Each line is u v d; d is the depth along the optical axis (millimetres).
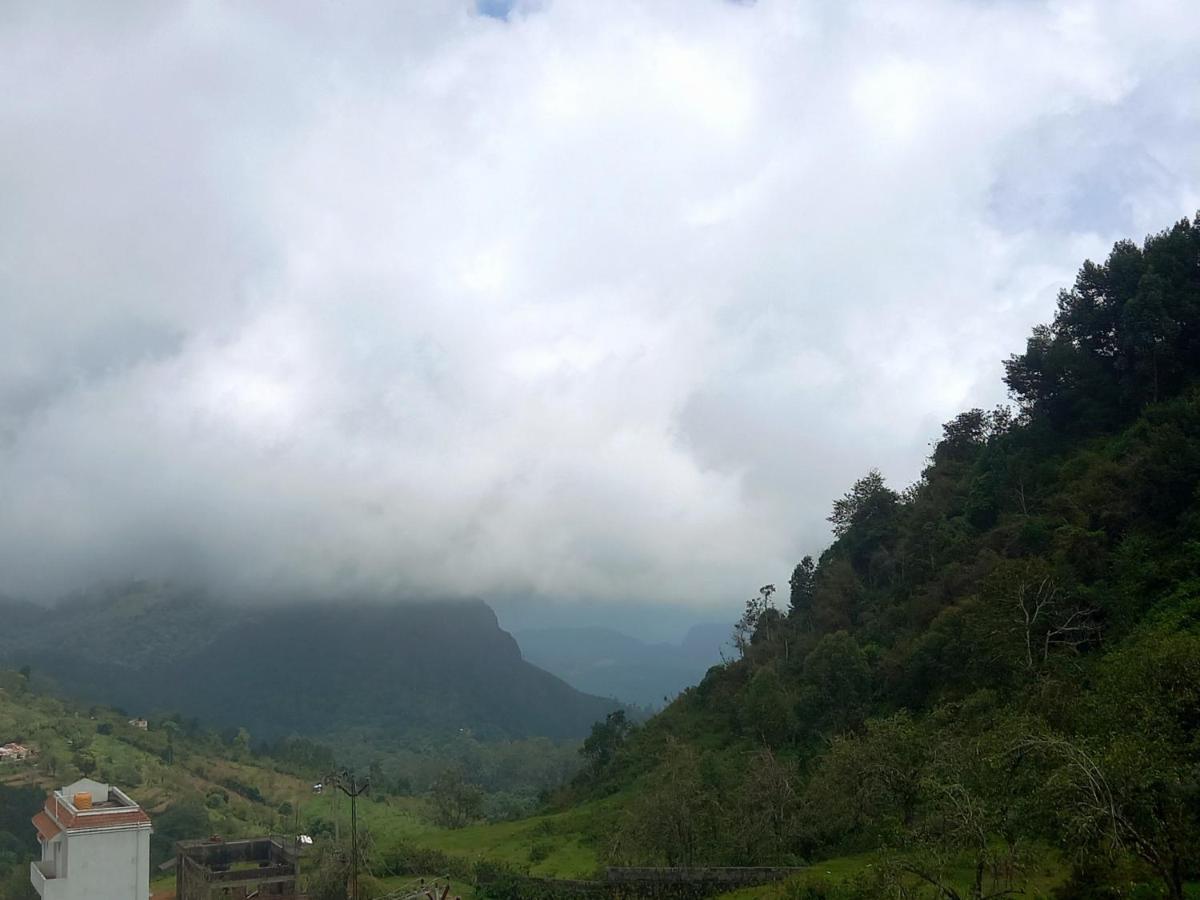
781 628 93750
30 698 158250
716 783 60719
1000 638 51188
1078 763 23953
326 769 165625
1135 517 56094
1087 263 74188
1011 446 77438
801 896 36125
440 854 61531
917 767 39219
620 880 45250
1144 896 25859
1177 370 66500
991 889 29750
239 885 50656
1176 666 27938
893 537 88812
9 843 90562
